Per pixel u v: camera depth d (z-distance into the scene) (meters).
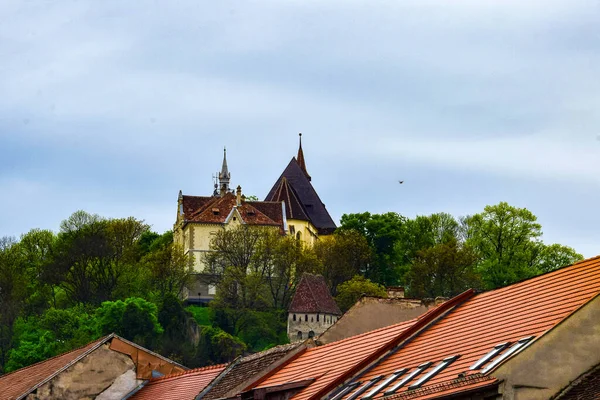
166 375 80.94
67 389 79.38
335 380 53.97
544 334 43.34
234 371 70.75
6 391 83.31
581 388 42.56
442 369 47.41
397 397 46.22
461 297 55.50
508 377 42.81
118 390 79.94
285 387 58.50
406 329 55.94
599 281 46.78
